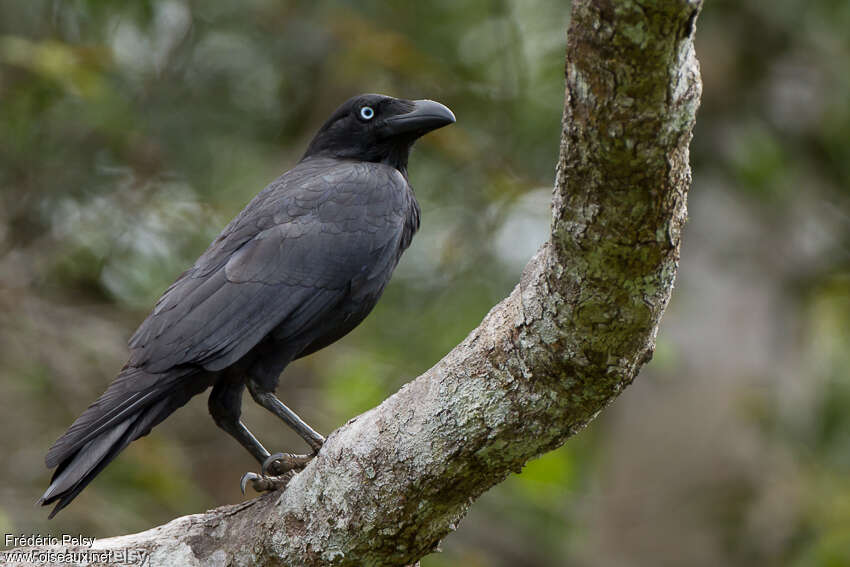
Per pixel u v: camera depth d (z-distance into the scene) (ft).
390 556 20.20
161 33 43.80
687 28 13.78
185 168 42.73
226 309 24.26
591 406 18.25
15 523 36.04
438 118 28.91
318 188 26.37
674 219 15.90
